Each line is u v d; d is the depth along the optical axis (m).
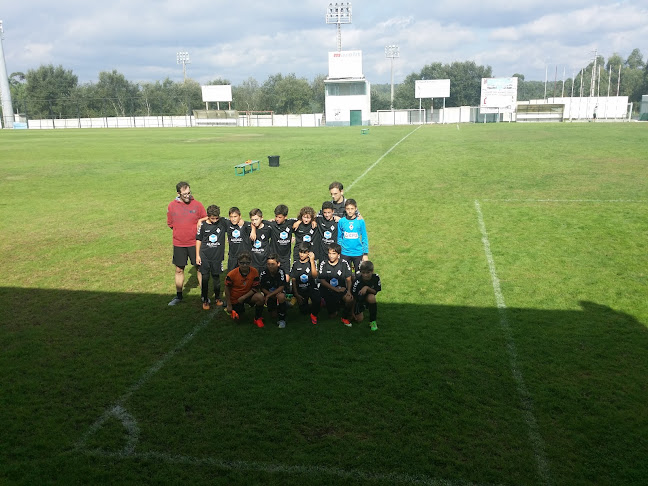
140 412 4.89
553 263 9.04
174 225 7.55
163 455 4.29
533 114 72.31
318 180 18.69
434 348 6.03
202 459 4.22
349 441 4.39
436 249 10.04
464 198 14.74
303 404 4.93
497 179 17.81
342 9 75.00
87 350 6.18
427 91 77.81
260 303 6.65
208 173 21.33
